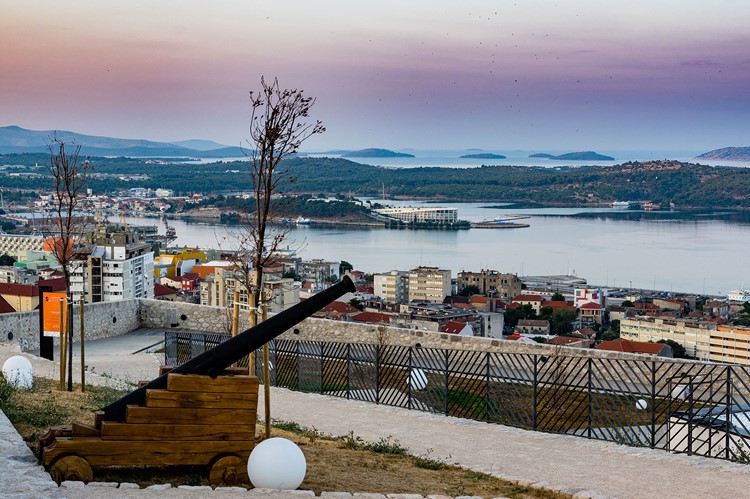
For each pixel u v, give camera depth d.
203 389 9.36
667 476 12.02
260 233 13.34
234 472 9.43
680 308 156.88
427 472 11.88
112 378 19.64
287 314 9.73
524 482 11.46
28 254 172.25
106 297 82.50
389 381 18.25
